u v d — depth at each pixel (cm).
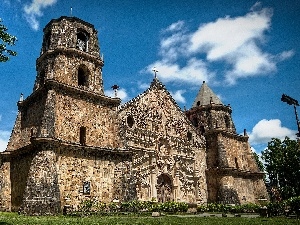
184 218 2592
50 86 3309
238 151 5462
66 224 1823
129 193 3397
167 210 3484
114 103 3841
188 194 4672
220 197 4703
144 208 3269
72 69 3638
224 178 4838
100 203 3153
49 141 2967
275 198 5572
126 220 2188
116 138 3662
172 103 5059
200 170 5003
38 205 2692
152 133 4462
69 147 3177
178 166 4662
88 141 3419
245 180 5244
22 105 3850
